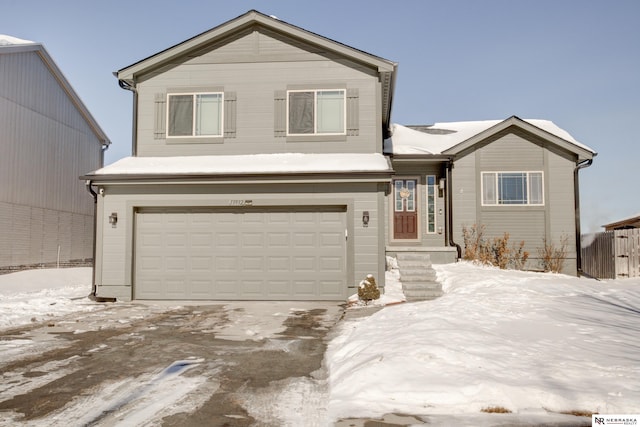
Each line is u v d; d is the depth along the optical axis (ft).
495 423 12.78
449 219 48.49
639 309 27.27
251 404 14.89
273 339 24.23
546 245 48.32
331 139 42.75
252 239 38.73
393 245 49.90
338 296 37.93
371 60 42.47
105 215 39.22
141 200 39.06
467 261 45.42
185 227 39.11
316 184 38.29
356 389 15.24
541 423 12.78
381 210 37.70
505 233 48.37
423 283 37.24
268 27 43.75
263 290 38.37
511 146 49.44
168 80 44.16
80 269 65.00
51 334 25.38
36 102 64.69
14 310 32.60
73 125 74.49
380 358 17.37
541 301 29.14
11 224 59.21
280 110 43.27
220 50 44.01
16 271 59.88
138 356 20.79
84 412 14.20
